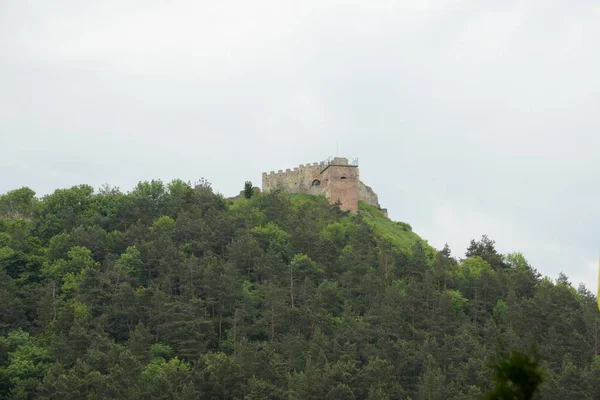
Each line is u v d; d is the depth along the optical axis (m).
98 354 176.00
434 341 195.00
